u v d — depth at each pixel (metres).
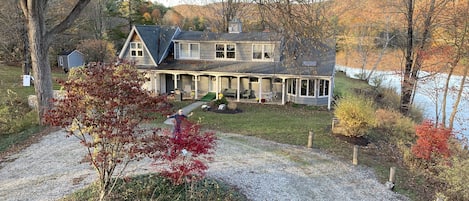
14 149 13.57
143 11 48.44
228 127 17.89
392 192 10.59
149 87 25.97
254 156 13.44
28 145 14.08
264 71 23.81
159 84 26.83
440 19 19.77
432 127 13.13
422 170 12.23
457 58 18.12
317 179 11.41
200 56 26.33
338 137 16.22
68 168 11.57
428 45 20.89
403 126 18.16
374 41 38.50
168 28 27.70
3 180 10.59
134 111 8.02
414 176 11.82
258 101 24.61
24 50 28.64
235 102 24.38
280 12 15.10
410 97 22.73
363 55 39.91
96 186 9.48
